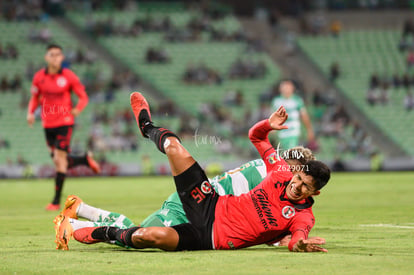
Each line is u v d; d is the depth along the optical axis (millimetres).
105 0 119125
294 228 16031
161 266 13492
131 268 13281
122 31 111625
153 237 15688
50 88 35469
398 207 34156
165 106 97688
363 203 37344
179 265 13602
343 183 60625
